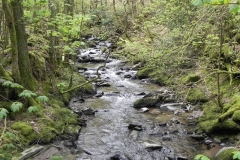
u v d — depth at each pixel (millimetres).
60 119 8492
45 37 12008
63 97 10352
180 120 9312
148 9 14281
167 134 8320
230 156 6230
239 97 8789
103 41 22500
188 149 7348
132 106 10812
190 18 10844
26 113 7828
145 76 14477
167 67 11320
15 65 7766
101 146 7531
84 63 17547
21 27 7949
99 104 10984
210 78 10680
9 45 10367
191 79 10953
